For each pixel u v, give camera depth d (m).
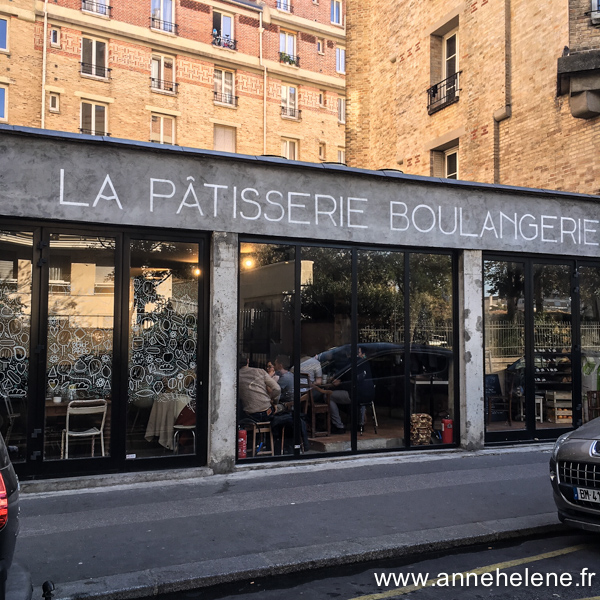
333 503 6.55
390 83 18.64
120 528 5.71
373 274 8.98
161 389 7.68
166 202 7.59
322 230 8.48
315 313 8.58
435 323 9.41
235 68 30.52
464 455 9.02
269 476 7.71
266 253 8.28
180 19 28.75
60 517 6.02
